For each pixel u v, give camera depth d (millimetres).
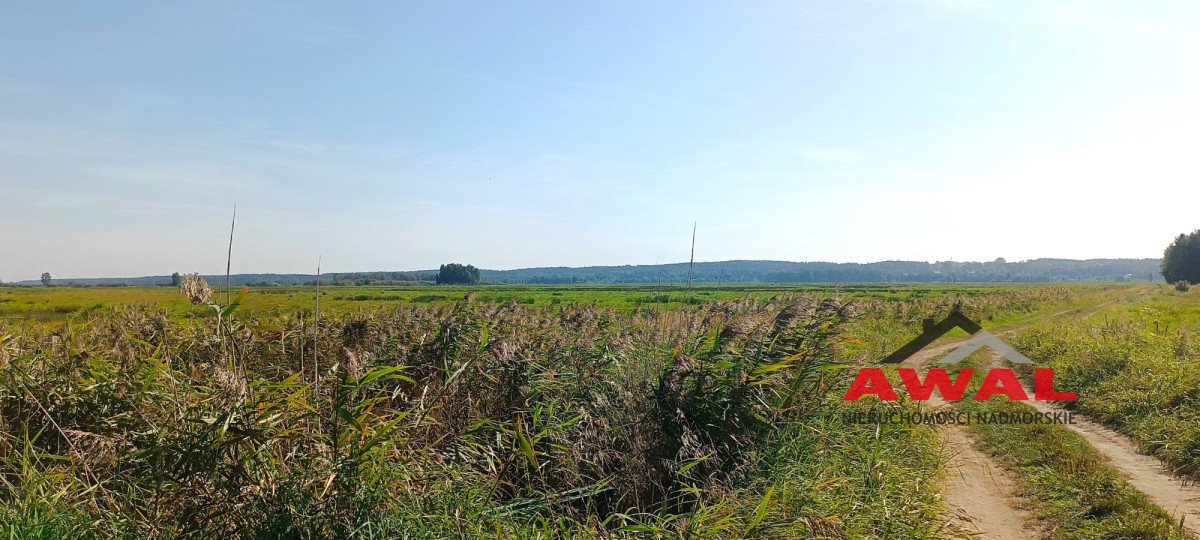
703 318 10055
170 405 4891
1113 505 6738
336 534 4164
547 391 7223
